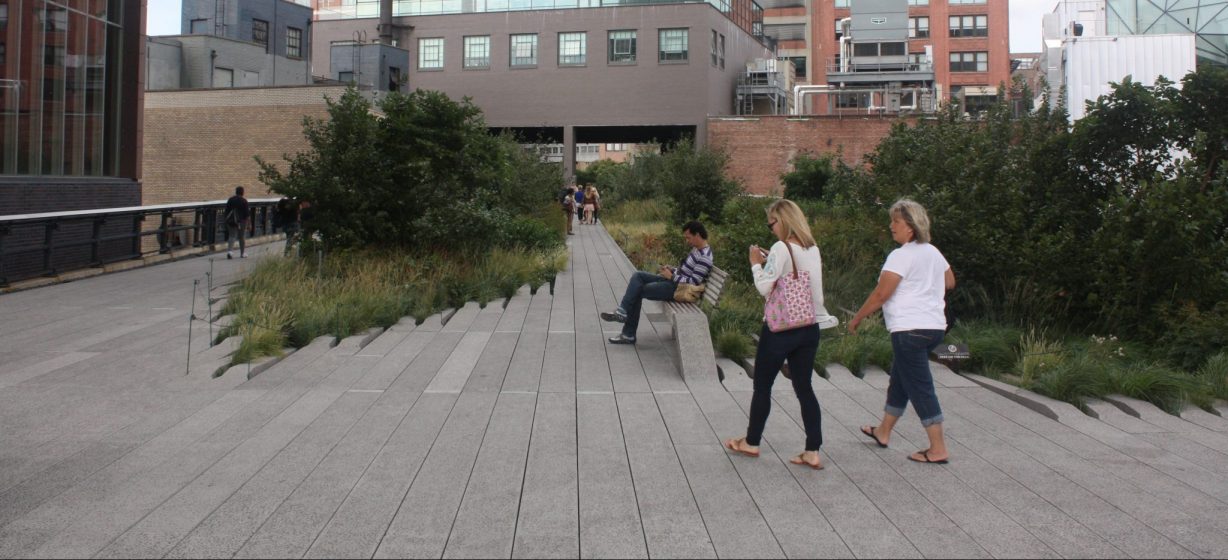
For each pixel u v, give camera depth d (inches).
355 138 559.5
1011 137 481.7
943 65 2901.1
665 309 371.2
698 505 186.2
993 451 228.5
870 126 1759.4
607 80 1865.2
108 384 296.2
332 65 1872.5
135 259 676.1
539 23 1888.5
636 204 1472.7
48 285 554.3
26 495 190.2
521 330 411.2
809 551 162.2
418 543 164.9
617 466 213.2
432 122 589.6
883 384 308.7
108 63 697.6
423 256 544.1
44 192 609.6
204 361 328.2
